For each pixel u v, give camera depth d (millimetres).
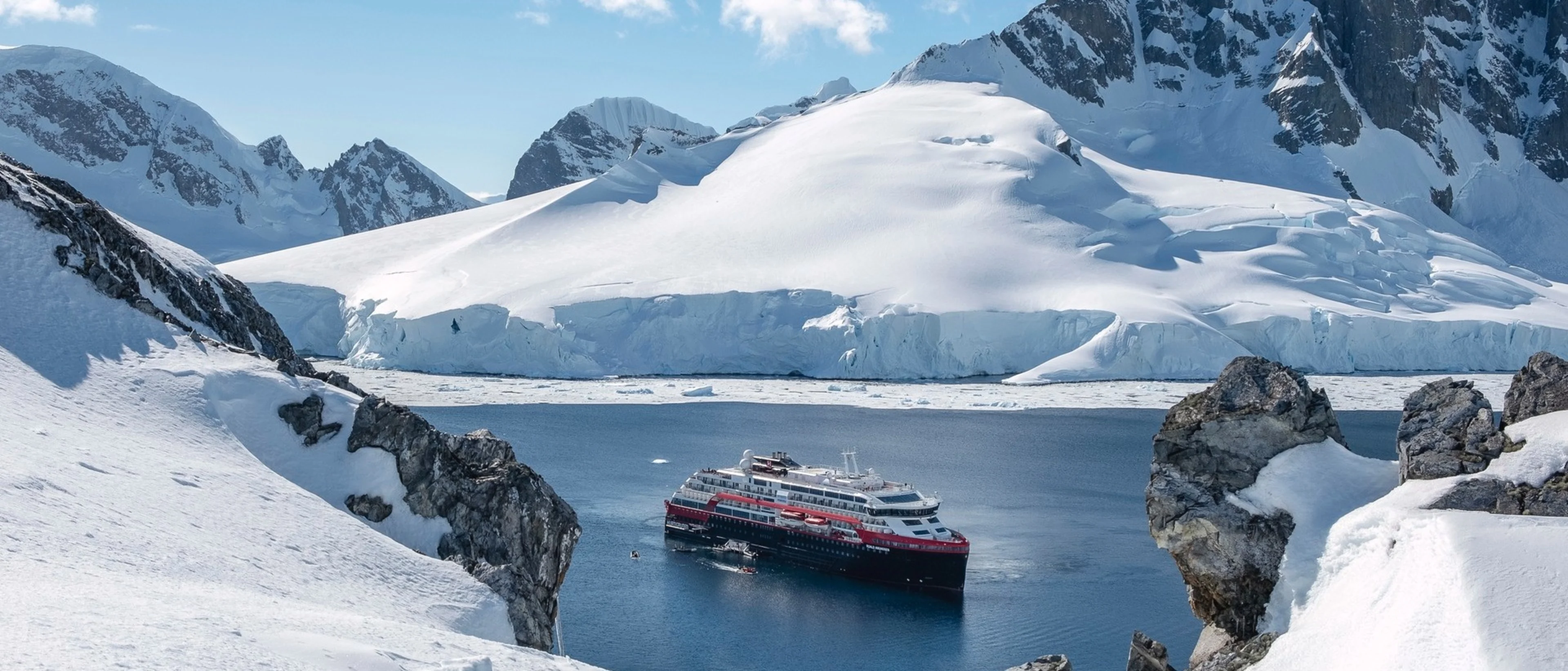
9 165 67562
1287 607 34125
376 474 51000
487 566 44219
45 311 54906
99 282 58469
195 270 76875
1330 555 33656
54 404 46750
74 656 20344
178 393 52156
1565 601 26359
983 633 82500
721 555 103812
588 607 87625
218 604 28375
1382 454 161125
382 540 44031
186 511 38906
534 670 30734
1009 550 106000
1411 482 34031
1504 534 29016
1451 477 33562
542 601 50094
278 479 47656
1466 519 30094
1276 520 35531
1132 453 166000
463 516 50031
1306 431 37125
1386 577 30828
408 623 35219
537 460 153125
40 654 19969
